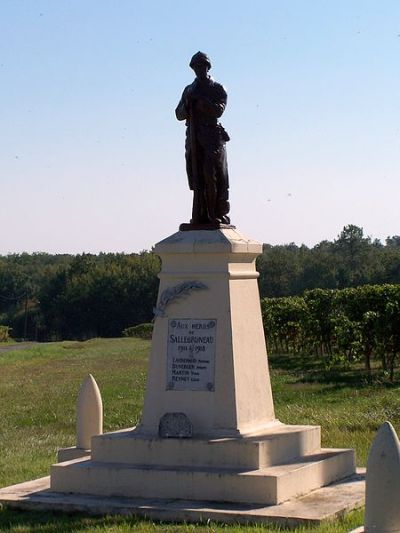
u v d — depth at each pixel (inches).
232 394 441.7
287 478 406.3
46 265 5059.1
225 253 451.8
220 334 448.1
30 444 704.4
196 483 411.8
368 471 314.5
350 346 1109.1
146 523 381.4
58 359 1945.1
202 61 474.9
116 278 3750.0
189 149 474.0
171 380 454.9
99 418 514.9
